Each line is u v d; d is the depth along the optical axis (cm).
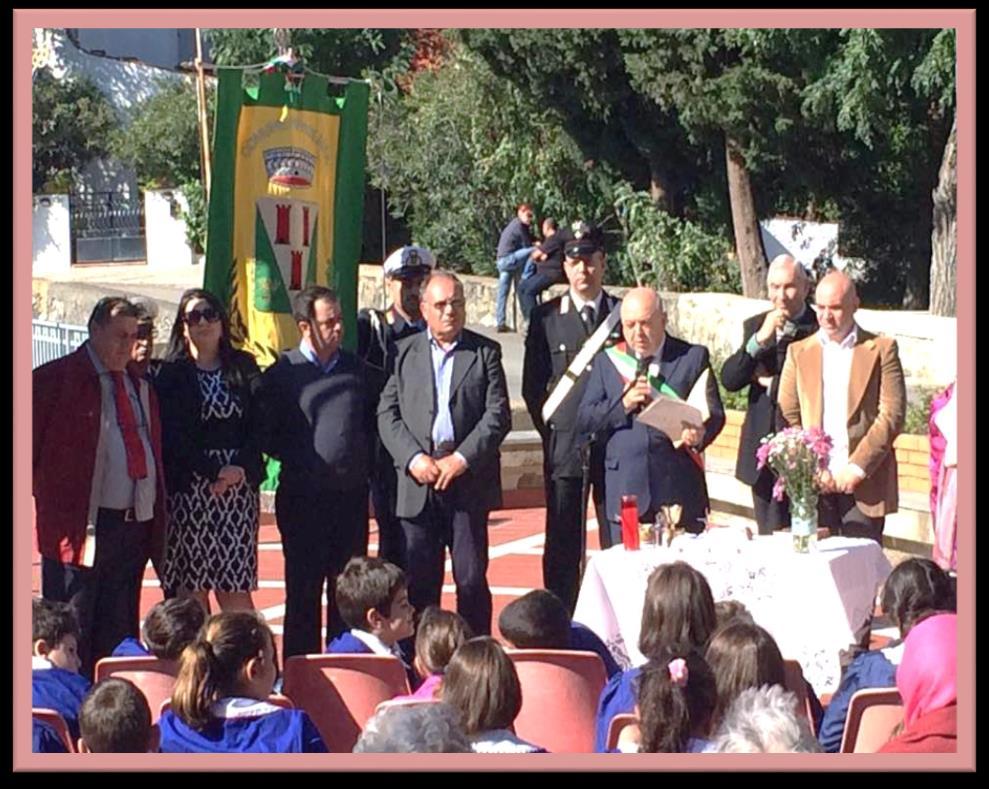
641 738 495
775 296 931
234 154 1188
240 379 862
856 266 2541
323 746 533
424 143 2850
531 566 1218
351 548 877
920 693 528
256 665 541
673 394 888
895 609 624
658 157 2547
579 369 930
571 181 2700
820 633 812
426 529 881
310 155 1212
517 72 2491
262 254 1198
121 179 3878
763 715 475
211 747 523
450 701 509
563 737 623
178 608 636
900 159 2308
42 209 3803
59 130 3838
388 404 887
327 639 878
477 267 2841
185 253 3684
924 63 2002
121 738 514
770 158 2303
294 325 1209
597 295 952
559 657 627
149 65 3691
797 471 832
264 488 1335
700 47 2208
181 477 854
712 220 2595
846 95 2114
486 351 893
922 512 1131
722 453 1344
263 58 3128
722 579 823
